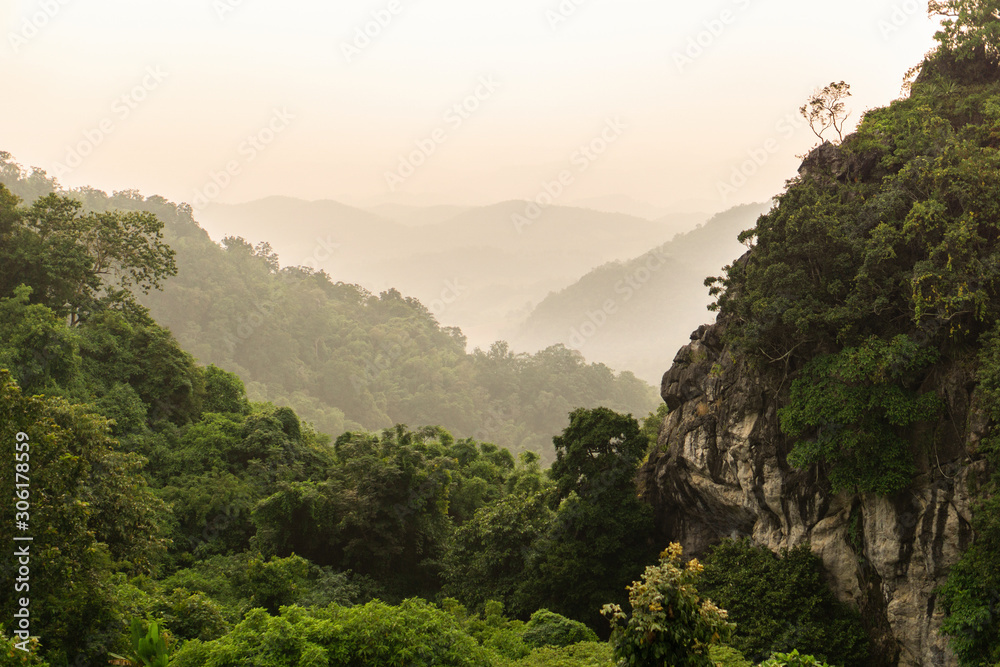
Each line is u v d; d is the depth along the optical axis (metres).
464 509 47.38
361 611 18.20
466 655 18.05
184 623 23.34
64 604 20.25
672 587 10.19
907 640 23.47
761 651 23.84
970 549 21.64
